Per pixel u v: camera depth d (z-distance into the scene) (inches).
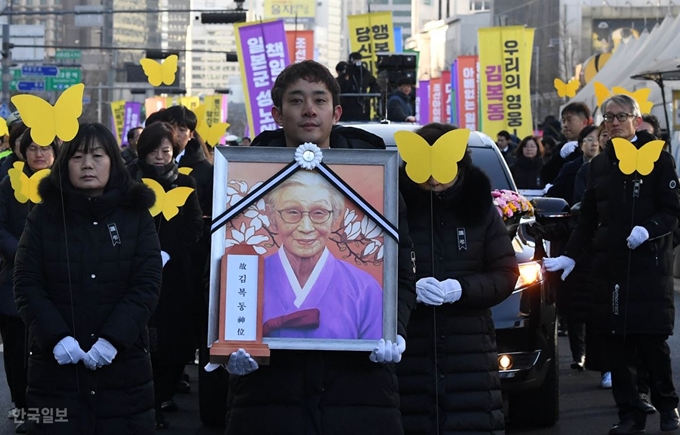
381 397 240.8
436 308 307.0
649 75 869.8
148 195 289.7
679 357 587.2
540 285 408.8
